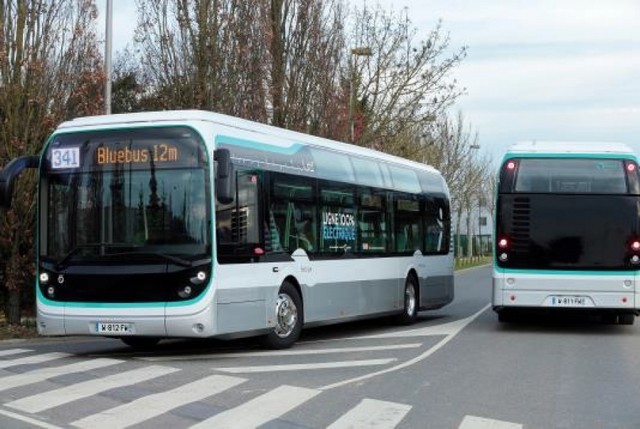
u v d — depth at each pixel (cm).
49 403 838
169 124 1133
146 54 2048
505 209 1523
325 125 2545
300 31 2408
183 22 2011
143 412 794
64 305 1141
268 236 1235
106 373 1020
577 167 1511
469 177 5631
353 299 1505
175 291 1097
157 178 1127
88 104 1747
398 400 863
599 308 1489
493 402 862
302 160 1362
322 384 952
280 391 903
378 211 1644
